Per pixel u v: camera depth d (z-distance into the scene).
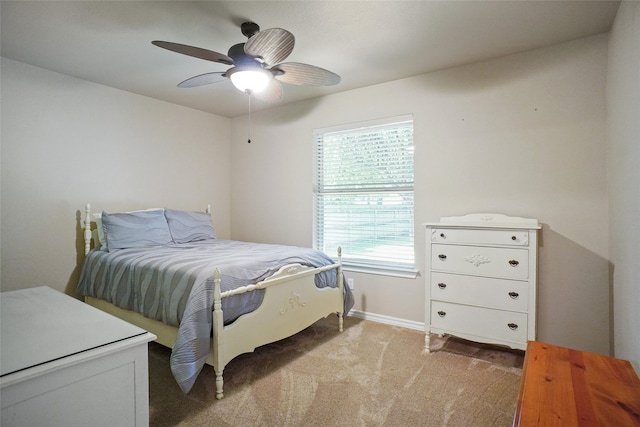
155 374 2.18
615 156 2.00
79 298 2.98
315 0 1.85
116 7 1.92
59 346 0.94
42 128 2.81
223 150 4.32
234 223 4.35
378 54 2.53
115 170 3.29
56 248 2.90
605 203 2.23
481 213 2.66
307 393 1.93
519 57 2.52
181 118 3.86
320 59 2.61
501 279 2.21
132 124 3.42
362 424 1.66
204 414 1.74
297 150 3.74
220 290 1.92
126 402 1.00
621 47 1.84
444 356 2.42
